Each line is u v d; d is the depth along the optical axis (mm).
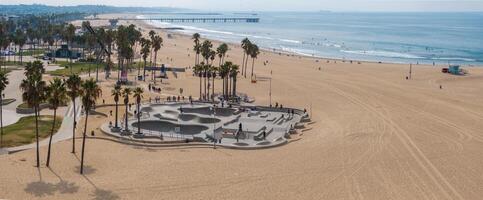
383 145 101000
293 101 151375
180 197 70125
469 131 115500
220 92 163500
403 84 186500
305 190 74375
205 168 83938
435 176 82312
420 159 91750
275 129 113875
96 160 86250
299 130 115750
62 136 101250
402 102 150750
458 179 81000
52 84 81938
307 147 99250
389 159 91188
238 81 187125
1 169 78500
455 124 122562
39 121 111375
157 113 125562
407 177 81438
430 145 101812
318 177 80375
